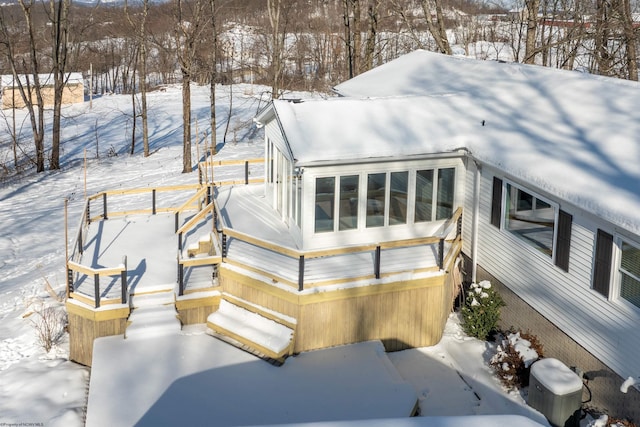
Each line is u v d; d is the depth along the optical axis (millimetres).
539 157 11008
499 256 12516
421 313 12055
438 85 17094
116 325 11852
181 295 12227
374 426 3656
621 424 8812
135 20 43938
